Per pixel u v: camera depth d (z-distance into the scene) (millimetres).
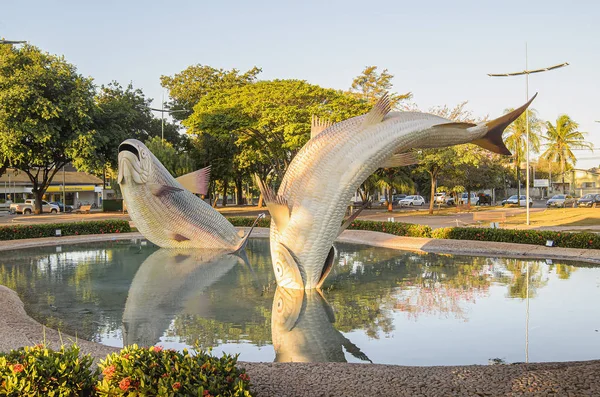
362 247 20391
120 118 42000
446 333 8945
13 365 4652
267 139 35062
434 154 36281
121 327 9594
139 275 14773
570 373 6102
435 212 42094
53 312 10703
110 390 4621
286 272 12148
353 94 41844
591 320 9641
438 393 5664
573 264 15820
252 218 28469
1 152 36438
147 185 18297
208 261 17203
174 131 55625
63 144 37031
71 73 37844
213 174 46781
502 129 13633
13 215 44594
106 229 25531
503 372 6250
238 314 10375
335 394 5688
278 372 6402
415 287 12609
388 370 6441
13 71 35906
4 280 14156
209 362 4875
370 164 11844
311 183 11727
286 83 32344
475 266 15570
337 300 11352
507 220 31281
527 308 10555
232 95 34094
